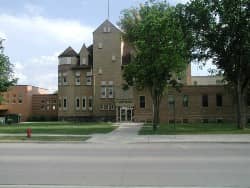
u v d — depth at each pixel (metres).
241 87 46.72
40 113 93.06
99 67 84.06
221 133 38.38
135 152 22.05
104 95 83.50
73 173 14.52
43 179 13.31
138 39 45.78
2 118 71.00
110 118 82.81
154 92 45.53
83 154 20.98
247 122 68.38
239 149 24.00
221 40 45.53
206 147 25.75
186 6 46.69
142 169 15.42
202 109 70.88
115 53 83.88
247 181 12.86
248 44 44.06
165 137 34.38
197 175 13.98
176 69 45.59
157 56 43.97
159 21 44.62
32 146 27.03
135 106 72.69
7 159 18.70
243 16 44.00
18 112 92.44
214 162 17.38
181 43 44.81
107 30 84.38
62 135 36.47
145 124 63.09
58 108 86.81
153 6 54.09
